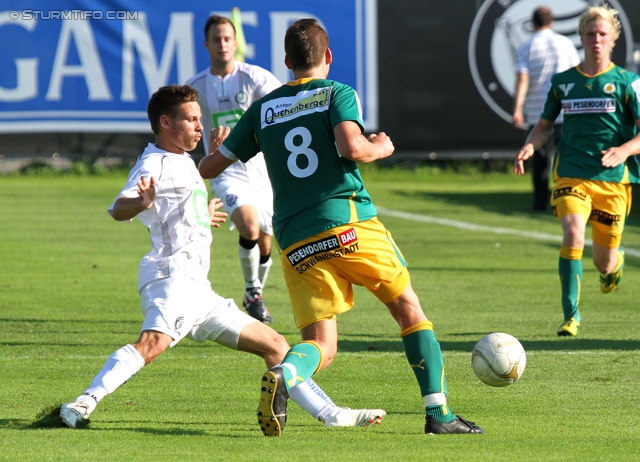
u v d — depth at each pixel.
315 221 15.73
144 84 71.62
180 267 16.53
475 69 71.50
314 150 15.90
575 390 19.81
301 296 16.02
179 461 13.69
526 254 42.72
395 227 51.50
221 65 29.23
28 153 72.12
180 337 16.41
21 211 56.47
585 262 40.72
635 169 26.88
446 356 23.38
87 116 71.88
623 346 24.52
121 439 15.15
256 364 22.53
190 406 18.36
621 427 16.53
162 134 16.92
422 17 71.25
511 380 17.58
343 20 71.25
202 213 16.98
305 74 16.59
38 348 24.00
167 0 70.81
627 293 33.50
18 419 16.72
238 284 35.34
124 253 42.31
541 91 51.66
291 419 17.55
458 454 14.19
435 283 35.34
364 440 15.27
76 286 33.97
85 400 16.00
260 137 16.55
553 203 27.09
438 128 72.12
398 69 71.69
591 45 26.33
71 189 67.94
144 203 15.80
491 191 68.31
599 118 26.30
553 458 13.99
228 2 70.81
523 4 70.56
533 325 27.66
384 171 75.44
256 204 28.67
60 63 71.31
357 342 25.30
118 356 16.22
